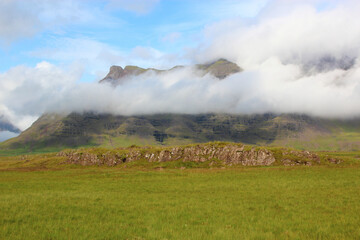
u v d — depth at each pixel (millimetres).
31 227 25984
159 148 136375
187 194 45125
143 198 41719
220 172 76000
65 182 63625
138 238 22891
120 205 36438
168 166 110562
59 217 29625
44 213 31484
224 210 33031
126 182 62094
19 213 30953
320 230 24484
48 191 49781
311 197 40062
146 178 68438
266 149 103812
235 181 59375
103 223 27594
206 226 26297
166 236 23250
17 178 73562
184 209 33750
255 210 32969
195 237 22719
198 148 119562
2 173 89750
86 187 55469
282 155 101125
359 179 56844
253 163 99438
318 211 31938
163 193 46719
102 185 57969
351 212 30812
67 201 38750
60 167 129500
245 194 44031
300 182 55062
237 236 22984
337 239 21922
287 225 26500
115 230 25047
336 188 47469
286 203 36500
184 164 110062
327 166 83875
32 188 54875
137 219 29156
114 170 93312
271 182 56312
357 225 25766
